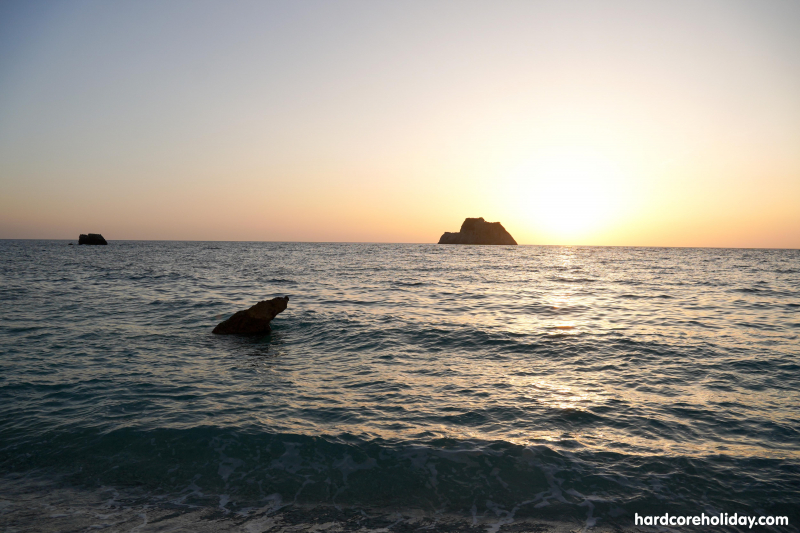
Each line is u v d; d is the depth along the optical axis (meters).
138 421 8.13
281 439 7.49
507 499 5.96
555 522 5.50
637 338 15.14
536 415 8.56
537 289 30.97
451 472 6.57
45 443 7.31
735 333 15.96
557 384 10.47
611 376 11.09
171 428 7.83
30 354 12.52
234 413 8.56
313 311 20.47
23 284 30.25
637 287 32.44
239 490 6.16
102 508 5.70
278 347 14.20
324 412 8.67
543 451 7.12
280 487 6.23
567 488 6.18
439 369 11.69
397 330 16.25
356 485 6.27
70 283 31.41
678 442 7.46
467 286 32.84
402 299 25.14
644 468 6.65
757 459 6.87
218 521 5.46
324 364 12.16
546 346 14.07
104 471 6.58
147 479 6.40
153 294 25.77
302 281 35.25
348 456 7.00
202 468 6.67
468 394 9.74
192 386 10.15
